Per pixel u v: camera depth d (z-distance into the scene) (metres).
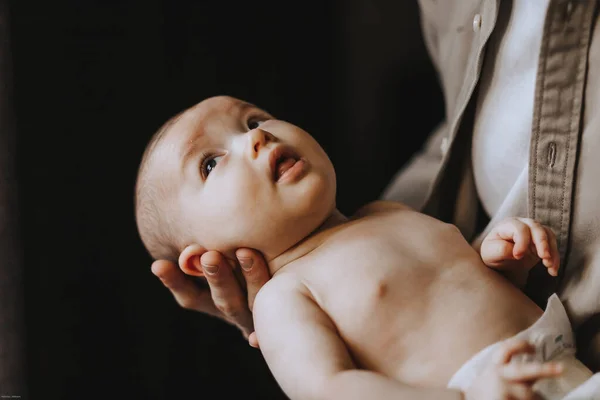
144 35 1.44
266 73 1.77
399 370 0.78
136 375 1.46
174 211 0.95
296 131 0.93
